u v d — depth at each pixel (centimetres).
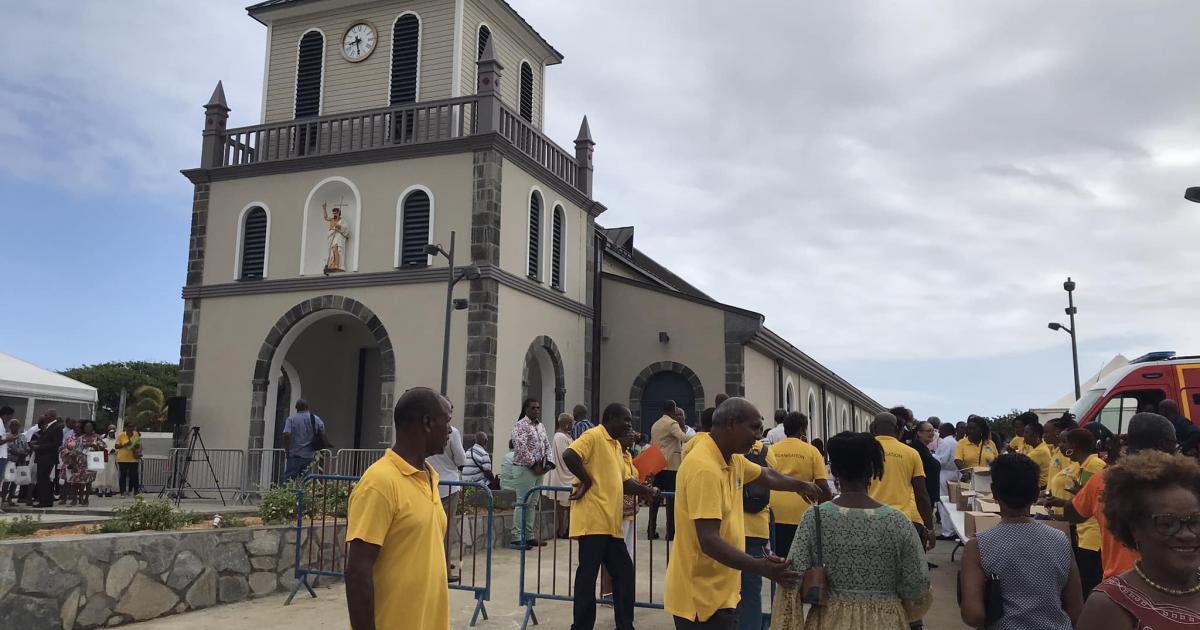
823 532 387
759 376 2502
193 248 2119
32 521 864
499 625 792
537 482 1263
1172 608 249
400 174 1980
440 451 397
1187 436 856
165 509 874
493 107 1927
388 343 1912
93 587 725
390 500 365
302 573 892
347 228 2003
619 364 2372
